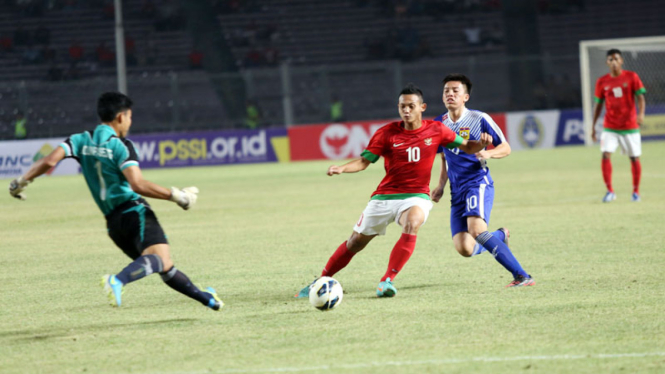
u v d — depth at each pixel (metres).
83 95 82.81
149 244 14.78
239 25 110.06
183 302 18.00
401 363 12.56
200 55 100.31
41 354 13.71
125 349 13.92
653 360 12.40
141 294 19.05
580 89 92.94
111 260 24.78
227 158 78.00
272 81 97.38
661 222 29.02
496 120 81.50
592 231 27.47
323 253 24.94
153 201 45.53
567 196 39.53
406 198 18.08
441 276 20.33
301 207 39.22
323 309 16.31
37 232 32.41
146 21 107.50
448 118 19.83
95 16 108.00
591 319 15.12
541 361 12.50
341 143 79.81
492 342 13.69
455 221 19.67
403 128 18.05
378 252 24.88
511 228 28.97
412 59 103.50
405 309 16.50
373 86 95.81
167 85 91.56
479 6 113.06
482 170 19.27
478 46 107.25
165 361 13.07
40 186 60.16
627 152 36.00
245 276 21.25
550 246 24.61
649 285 18.23
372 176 58.97
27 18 106.94
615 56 35.28
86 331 15.35
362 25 110.06
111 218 14.99
